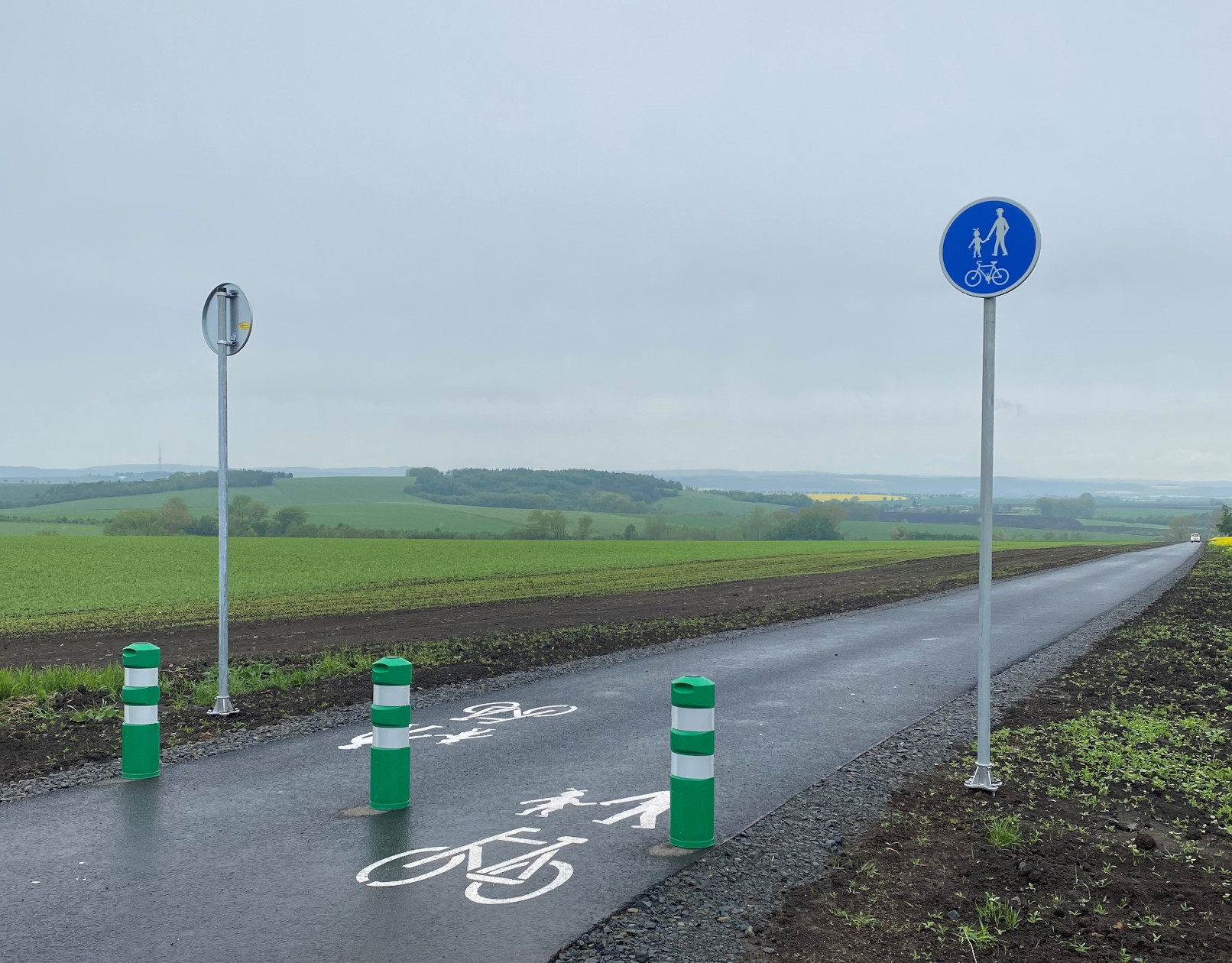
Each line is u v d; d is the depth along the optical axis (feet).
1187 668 43.32
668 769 25.82
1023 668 44.65
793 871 17.94
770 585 109.60
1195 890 16.87
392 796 21.99
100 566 142.31
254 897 16.69
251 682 40.19
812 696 37.29
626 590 101.76
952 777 24.79
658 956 14.29
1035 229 23.34
